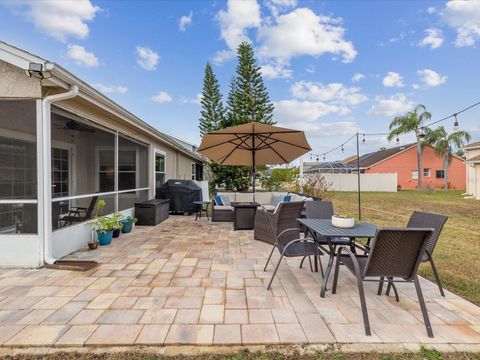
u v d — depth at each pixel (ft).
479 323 7.99
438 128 74.49
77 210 15.90
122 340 6.96
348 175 73.15
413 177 84.12
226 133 18.80
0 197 12.25
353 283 10.78
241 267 12.40
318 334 7.31
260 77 55.31
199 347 6.84
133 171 23.84
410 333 7.45
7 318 7.91
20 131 12.20
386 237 7.54
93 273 11.46
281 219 12.17
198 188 28.73
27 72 11.08
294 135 18.94
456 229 22.47
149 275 11.29
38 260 12.12
